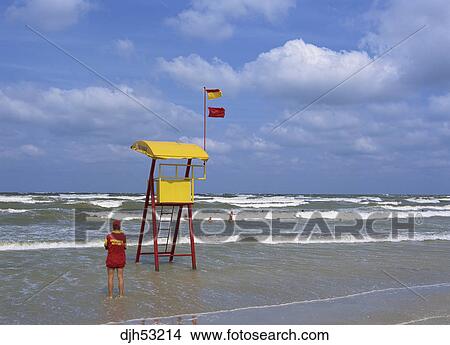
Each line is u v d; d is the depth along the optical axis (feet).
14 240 65.62
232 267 48.19
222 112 46.93
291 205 178.09
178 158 43.27
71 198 208.95
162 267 47.42
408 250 63.93
